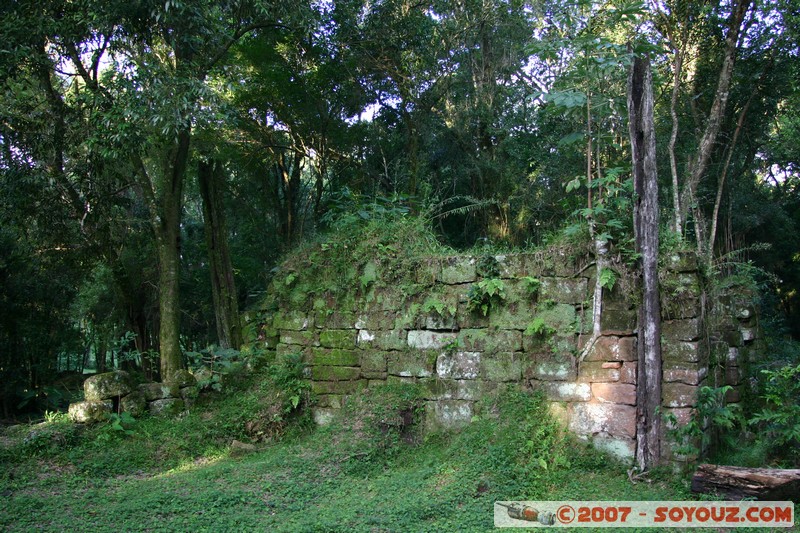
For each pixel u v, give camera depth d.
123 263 10.88
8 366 9.23
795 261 14.54
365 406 6.49
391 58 11.23
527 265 6.20
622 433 5.56
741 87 10.21
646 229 5.42
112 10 6.91
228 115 7.94
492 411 6.06
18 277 9.47
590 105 6.37
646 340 5.39
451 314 6.49
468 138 12.58
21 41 7.10
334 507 4.88
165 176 7.88
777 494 4.59
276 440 6.83
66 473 5.63
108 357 13.77
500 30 12.65
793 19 9.24
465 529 4.38
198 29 7.41
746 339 7.04
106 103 7.27
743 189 12.06
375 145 13.03
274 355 7.50
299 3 8.33
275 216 14.43
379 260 7.00
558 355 5.91
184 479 5.53
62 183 8.13
